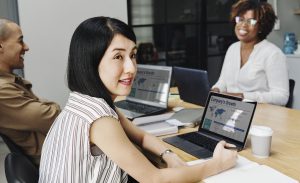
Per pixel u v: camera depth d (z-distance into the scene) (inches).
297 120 69.2
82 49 40.1
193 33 166.1
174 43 162.4
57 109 68.7
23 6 117.2
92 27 40.0
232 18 100.1
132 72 41.2
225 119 58.2
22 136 66.6
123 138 39.0
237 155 48.8
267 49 95.3
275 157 49.7
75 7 126.0
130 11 146.3
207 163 44.0
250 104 54.8
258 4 94.5
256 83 96.8
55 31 123.7
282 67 93.7
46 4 120.9
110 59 40.0
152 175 39.4
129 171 38.9
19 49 72.2
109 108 40.3
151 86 83.1
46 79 124.7
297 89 152.9
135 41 42.3
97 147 39.9
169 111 79.2
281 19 170.7
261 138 49.0
